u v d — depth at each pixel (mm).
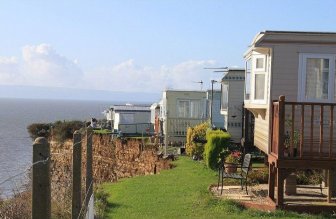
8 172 9969
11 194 8188
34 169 4547
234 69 26641
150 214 13031
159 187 17016
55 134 40250
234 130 26438
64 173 12070
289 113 14180
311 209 12703
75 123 41062
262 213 12531
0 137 54625
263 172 16734
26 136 57969
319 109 14023
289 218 12164
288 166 12664
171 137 33000
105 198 14875
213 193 14766
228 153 19203
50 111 197250
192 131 25672
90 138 10133
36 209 4539
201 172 19906
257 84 15500
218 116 32562
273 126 13703
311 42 14055
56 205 9609
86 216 8789
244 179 15688
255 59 15547
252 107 15734
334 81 14062
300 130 13188
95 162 35625
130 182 18812
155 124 39031
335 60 14055
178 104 33906
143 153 30562
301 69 14109
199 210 13148
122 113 42469
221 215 12523
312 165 12648
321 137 12719
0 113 169125
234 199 13727
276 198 13094
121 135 36750
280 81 14188
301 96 14133
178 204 14000
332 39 14000
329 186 13281
